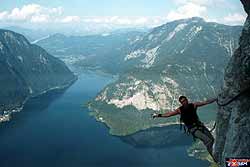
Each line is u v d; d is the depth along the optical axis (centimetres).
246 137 2131
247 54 2234
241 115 2216
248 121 2148
